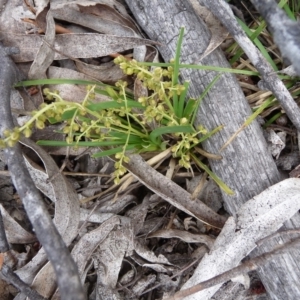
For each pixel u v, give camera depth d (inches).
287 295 22.1
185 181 24.8
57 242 19.3
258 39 25.1
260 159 22.9
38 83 23.2
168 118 22.5
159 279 24.0
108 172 24.6
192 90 23.5
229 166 23.1
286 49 21.0
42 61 23.9
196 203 23.7
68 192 23.7
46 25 24.0
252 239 22.3
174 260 24.1
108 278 23.7
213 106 23.2
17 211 24.9
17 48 23.6
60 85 24.2
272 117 24.2
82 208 24.3
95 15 24.5
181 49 23.7
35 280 23.3
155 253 24.3
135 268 24.1
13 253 24.3
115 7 24.5
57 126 24.4
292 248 21.0
